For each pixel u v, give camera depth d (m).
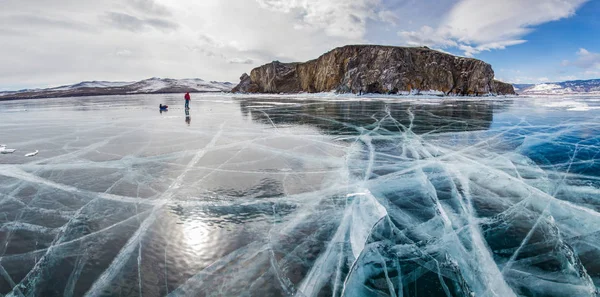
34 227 4.20
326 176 6.30
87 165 7.32
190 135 11.32
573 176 6.16
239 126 13.57
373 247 3.59
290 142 9.86
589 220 4.25
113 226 4.21
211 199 5.11
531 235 3.85
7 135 11.78
